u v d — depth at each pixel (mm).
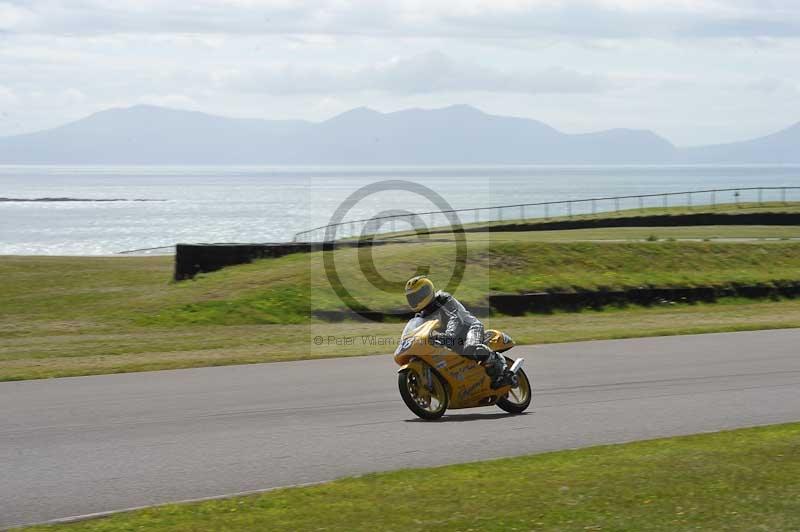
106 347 43188
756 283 70312
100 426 25047
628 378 33531
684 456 20953
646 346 42250
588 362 37438
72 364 37469
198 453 21938
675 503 17250
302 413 27094
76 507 17578
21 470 20281
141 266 86375
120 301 61000
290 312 55469
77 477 19703
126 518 16531
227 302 56406
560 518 16391
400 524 16078
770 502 17281
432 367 26625
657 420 26047
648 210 139375
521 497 17703
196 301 56938
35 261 87125
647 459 20734
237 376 34094
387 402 29016
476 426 25391
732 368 35688
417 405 26219
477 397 27141
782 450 21453
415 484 18750
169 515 16719
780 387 31500
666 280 68375
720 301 67625
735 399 29312
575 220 124562
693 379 33219
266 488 18969
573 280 65188
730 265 76250
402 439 23625
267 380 33188
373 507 17109
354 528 15891
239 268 66688
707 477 19047
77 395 30000
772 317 57531
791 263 79188
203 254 68938
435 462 21188
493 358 27469
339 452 22125
